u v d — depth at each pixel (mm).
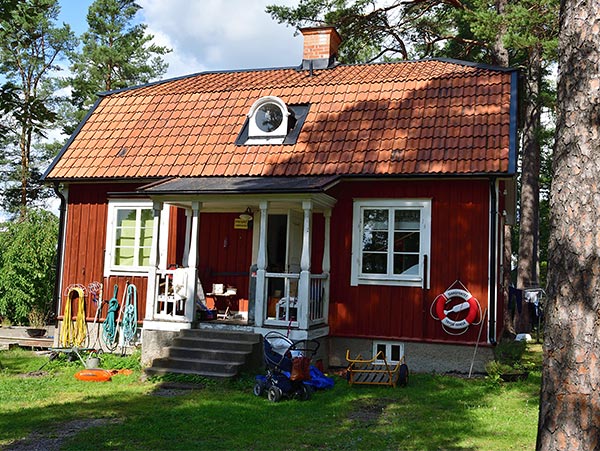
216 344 12266
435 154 12961
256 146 14492
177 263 14945
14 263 18375
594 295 4520
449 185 12930
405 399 10391
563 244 4730
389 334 13055
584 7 4922
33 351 15688
